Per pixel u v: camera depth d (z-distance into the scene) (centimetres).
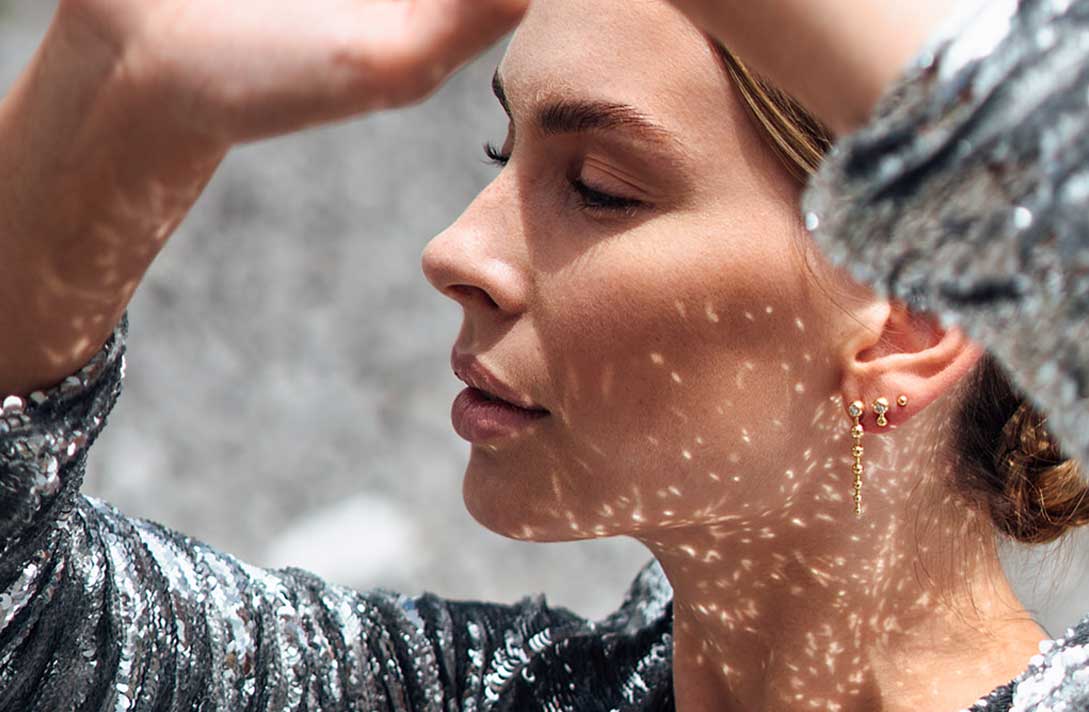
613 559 257
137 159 56
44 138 57
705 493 73
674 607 80
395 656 84
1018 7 50
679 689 80
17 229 59
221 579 80
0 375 62
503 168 75
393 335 297
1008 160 50
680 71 69
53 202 58
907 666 76
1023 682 66
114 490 264
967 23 50
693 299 70
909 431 74
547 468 73
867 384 72
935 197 50
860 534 75
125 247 59
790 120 69
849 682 76
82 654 71
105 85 55
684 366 71
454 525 262
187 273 298
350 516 262
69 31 55
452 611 87
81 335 62
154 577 76
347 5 52
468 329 73
